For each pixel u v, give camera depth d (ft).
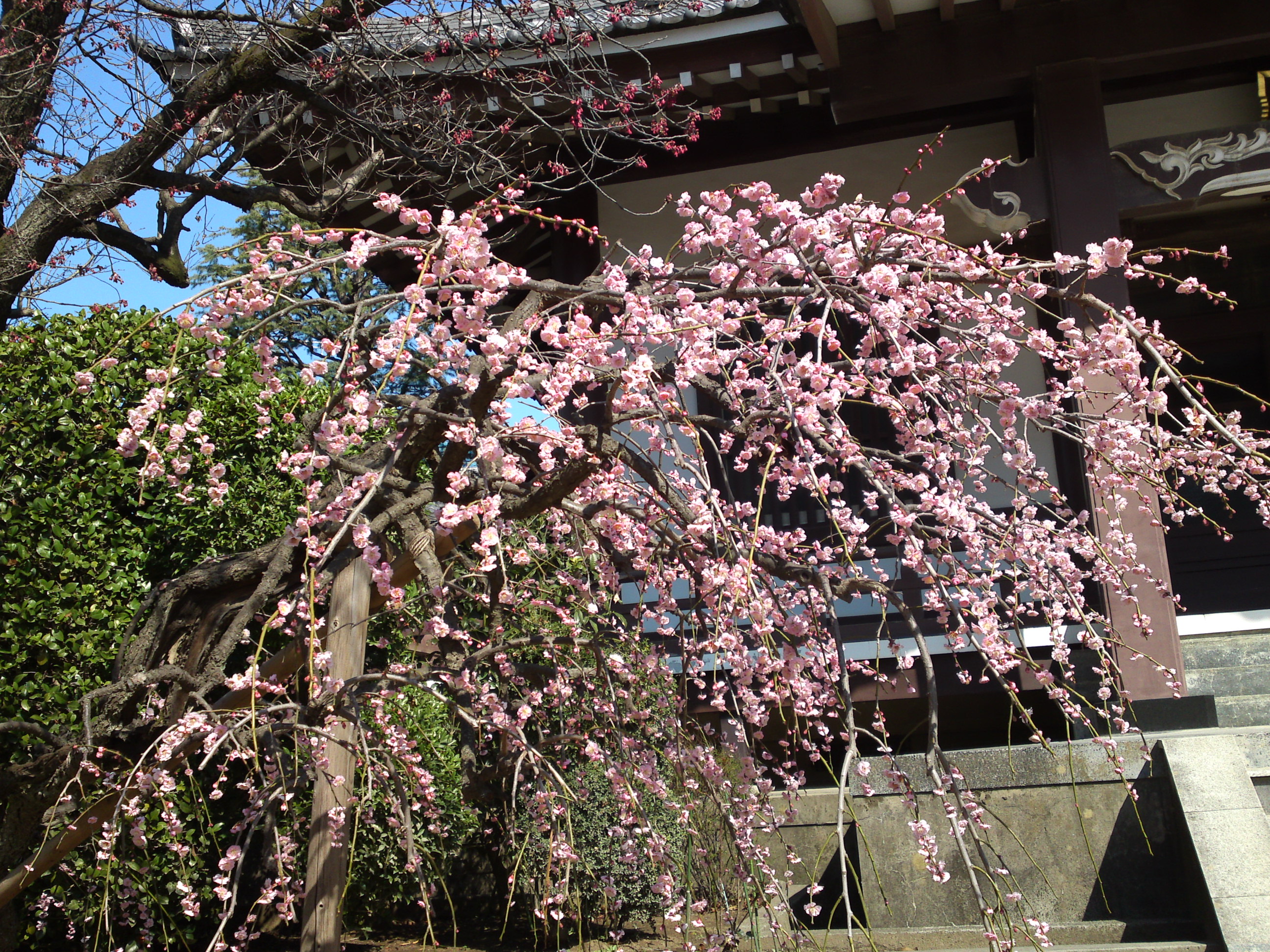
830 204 8.68
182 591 10.28
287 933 20.44
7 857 10.21
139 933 16.97
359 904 19.94
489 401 8.76
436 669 10.55
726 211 8.96
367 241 8.14
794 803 11.14
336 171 24.11
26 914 15.96
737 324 8.67
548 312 9.09
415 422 9.27
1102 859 13.48
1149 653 16.24
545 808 11.50
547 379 8.76
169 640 10.21
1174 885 13.16
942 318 10.59
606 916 16.80
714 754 12.30
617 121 20.33
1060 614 10.61
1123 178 18.16
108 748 9.52
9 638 16.21
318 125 21.25
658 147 23.97
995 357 9.26
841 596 8.97
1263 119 21.20
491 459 9.28
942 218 9.08
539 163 22.49
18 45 18.07
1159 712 16.02
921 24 19.07
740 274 8.79
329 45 20.84
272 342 8.45
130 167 17.76
